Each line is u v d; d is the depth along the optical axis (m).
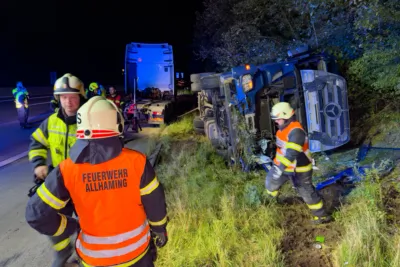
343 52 7.26
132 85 15.56
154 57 15.52
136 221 2.02
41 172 2.92
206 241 3.58
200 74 9.59
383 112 6.78
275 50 10.25
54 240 2.16
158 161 7.25
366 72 6.72
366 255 3.00
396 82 6.10
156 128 12.22
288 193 4.81
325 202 4.32
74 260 2.79
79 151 1.89
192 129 10.83
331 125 5.64
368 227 3.25
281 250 3.36
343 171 5.14
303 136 3.68
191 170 6.05
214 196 4.73
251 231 3.80
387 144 6.03
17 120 13.67
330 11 7.75
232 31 11.41
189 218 4.00
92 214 1.94
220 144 7.16
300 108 5.67
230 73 6.07
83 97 2.98
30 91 29.09
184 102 20.03
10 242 4.12
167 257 3.36
